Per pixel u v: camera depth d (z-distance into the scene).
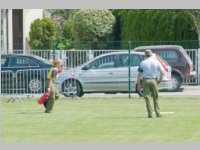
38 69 66.56
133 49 77.56
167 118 46.62
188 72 71.81
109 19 106.00
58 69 51.28
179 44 82.81
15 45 98.31
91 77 65.31
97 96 66.31
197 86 76.69
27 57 68.81
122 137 37.91
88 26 105.75
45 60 69.50
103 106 56.25
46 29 97.00
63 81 65.56
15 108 55.00
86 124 43.72
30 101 61.41
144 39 97.00
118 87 65.06
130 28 99.81
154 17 95.38
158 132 39.78
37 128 41.97
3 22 91.19
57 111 52.25
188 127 41.84
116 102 59.84
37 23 97.00
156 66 46.97
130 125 43.00
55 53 73.81
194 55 78.06
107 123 44.12
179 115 48.50
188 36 92.50
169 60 72.06
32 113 50.81
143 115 48.72
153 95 47.25
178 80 71.56
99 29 105.88
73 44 88.44
